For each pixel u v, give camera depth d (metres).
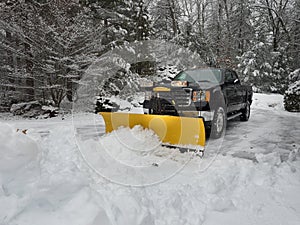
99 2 11.28
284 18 21.11
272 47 19.81
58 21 7.75
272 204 2.14
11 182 1.67
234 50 19.89
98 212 1.38
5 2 7.78
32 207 1.35
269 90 17.91
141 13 12.40
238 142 4.47
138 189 2.36
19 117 8.12
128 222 1.54
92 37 8.41
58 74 8.03
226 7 21.23
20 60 8.34
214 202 2.13
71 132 4.61
